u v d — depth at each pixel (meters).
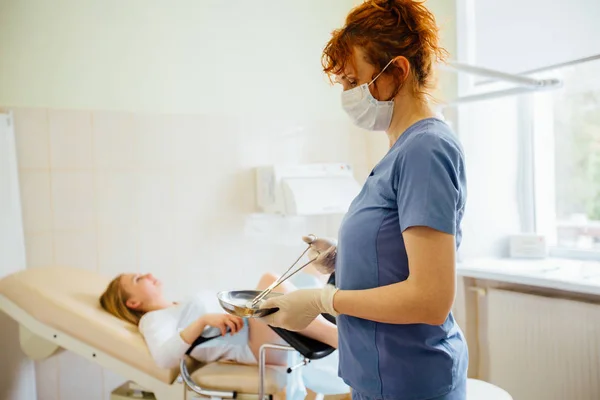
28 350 2.02
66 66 2.34
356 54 1.05
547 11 2.17
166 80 2.55
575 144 2.33
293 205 2.47
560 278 1.94
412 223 0.90
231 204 2.70
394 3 1.04
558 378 1.99
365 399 1.08
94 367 2.39
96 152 2.39
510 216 2.53
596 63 2.22
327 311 1.03
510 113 2.51
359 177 3.10
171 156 2.55
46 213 2.29
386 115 1.09
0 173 2.10
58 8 2.33
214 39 2.67
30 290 1.86
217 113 2.67
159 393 1.68
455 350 1.06
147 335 1.75
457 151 0.98
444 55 1.11
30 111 2.26
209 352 1.75
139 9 2.49
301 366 1.66
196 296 2.07
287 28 2.87
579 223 2.35
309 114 2.93
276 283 1.29
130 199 2.46
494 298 2.22
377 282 1.01
